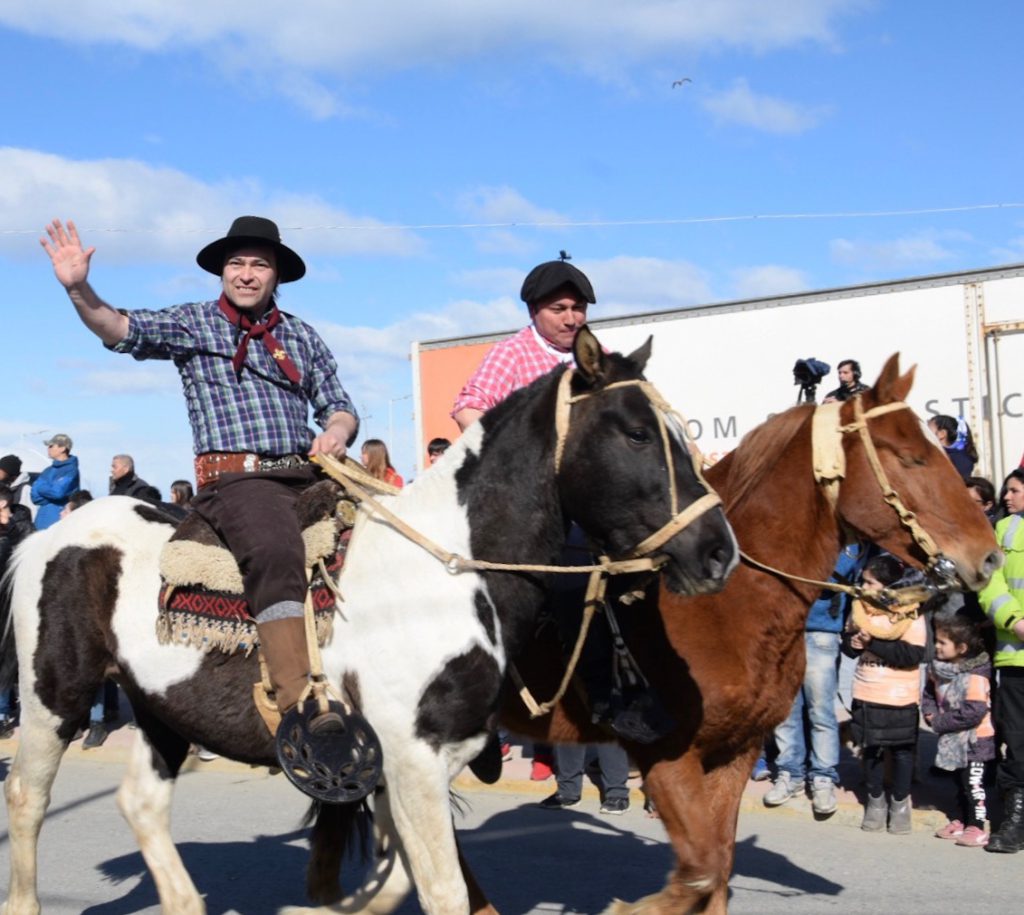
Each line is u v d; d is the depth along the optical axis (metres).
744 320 11.12
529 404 4.07
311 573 4.15
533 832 7.27
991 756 6.74
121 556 4.67
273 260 4.72
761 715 4.55
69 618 4.69
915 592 4.66
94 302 4.34
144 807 4.93
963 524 4.54
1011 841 6.54
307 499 4.30
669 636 4.45
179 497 12.16
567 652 4.42
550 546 4.06
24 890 4.84
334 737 3.98
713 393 11.30
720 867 4.45
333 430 4.56
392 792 3.98
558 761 7.70
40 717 4.75
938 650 6.89
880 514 4.59
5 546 5.16
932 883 6.01
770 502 4.65
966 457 8.41
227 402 4.59
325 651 4.09
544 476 4.00
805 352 10.79
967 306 9.97
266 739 4.27
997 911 5.55
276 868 6.57
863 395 4.75
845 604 7.40
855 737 7.10
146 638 4.48
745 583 4.52
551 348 5.05
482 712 3.98
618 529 3.84
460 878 3.94
